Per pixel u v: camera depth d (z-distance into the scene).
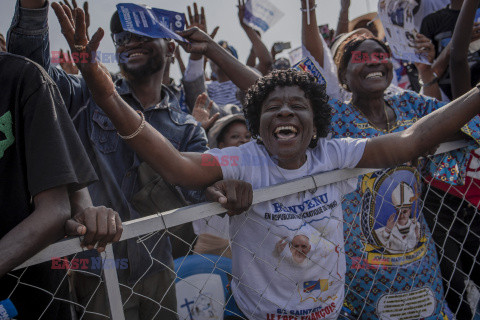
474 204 2.56
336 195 1.83
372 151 1.80
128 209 2.04
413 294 2.13
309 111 1.75
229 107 3.66
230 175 1.71
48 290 1.49
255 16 2.59
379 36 4.01
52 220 1.28
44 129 1.35
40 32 1.68
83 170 1.41
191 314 2.18
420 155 1.94
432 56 2.89
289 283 1.73
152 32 1.86
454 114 1.77
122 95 2.27
